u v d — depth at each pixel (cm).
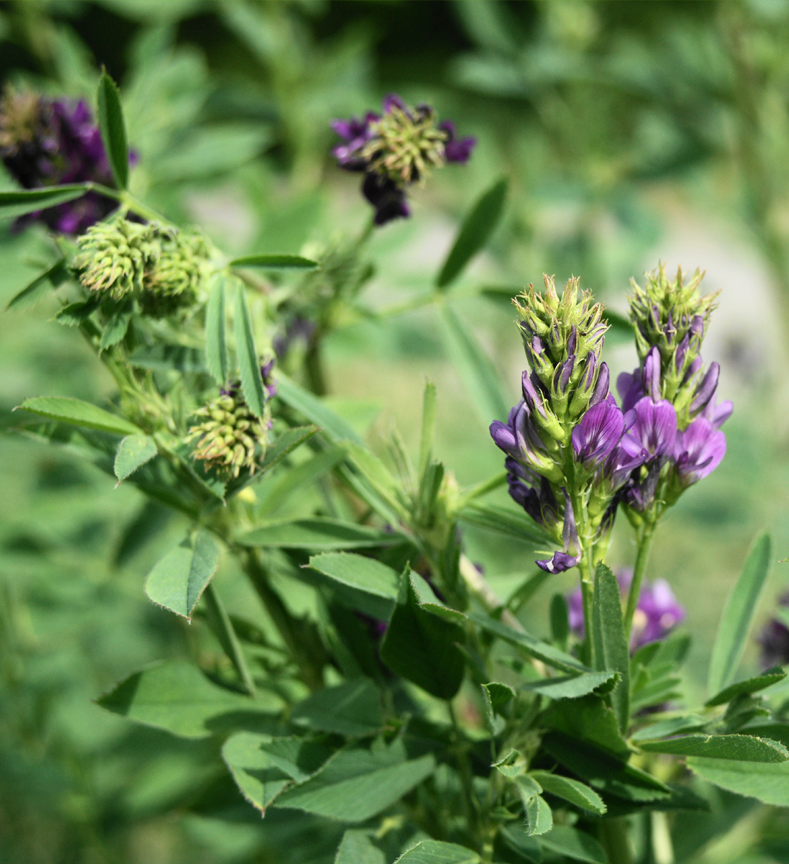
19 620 67
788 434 103
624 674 41
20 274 54
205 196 73
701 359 41
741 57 82
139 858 80
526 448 41
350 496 49
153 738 63
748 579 44
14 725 65
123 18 203
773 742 40
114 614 66
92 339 43
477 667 42
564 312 40
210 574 41
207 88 64
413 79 303
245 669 44
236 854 62
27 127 47
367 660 45
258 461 43
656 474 41
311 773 42
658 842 46
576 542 41
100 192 46
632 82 91
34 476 69
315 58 87
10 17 74
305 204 55
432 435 43
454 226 92
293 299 49
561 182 92
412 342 83
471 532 54
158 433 44
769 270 94
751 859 48
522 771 41
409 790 43
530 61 93
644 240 93
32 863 75
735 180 95
